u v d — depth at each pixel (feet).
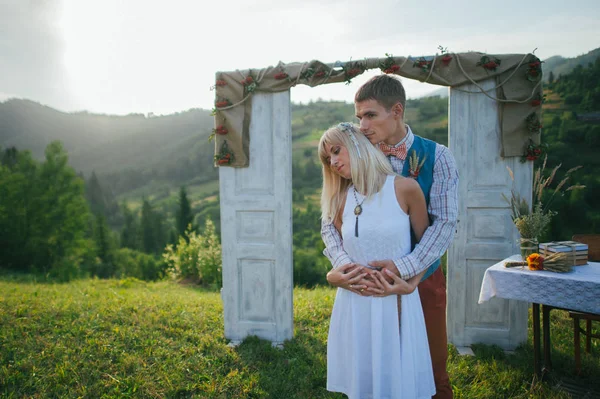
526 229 9.61
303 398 9.16
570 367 10.07
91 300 17.34
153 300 17.56
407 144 6.25
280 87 11.74
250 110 12.16
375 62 11.13
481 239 11.68
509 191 11.42
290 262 12.33
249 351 11.59
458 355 11.24
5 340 11.71
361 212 5.47
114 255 140.56
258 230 12.43
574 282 8.28
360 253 5.53
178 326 13.37
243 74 11.97
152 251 194.18
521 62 10.85
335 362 5.78
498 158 11.43
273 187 12.25
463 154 11.55
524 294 8.94
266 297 12.55
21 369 10.21
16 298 16.97
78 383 9.62
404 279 5.37
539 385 9.10
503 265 9.81
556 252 9.05
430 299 6.46
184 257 34.35
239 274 12.66
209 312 15.33
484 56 10.93
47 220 92.58
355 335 5.50
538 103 10.83
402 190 5.45
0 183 90.94
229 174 12.48
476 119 11.44
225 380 9.89
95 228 142.41
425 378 5.54
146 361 10.73
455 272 11.89
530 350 11.30
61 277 37.81
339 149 5.54
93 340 11.80
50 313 14.26
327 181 6.02
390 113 5.78
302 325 14.05
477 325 11.91
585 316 9.44
